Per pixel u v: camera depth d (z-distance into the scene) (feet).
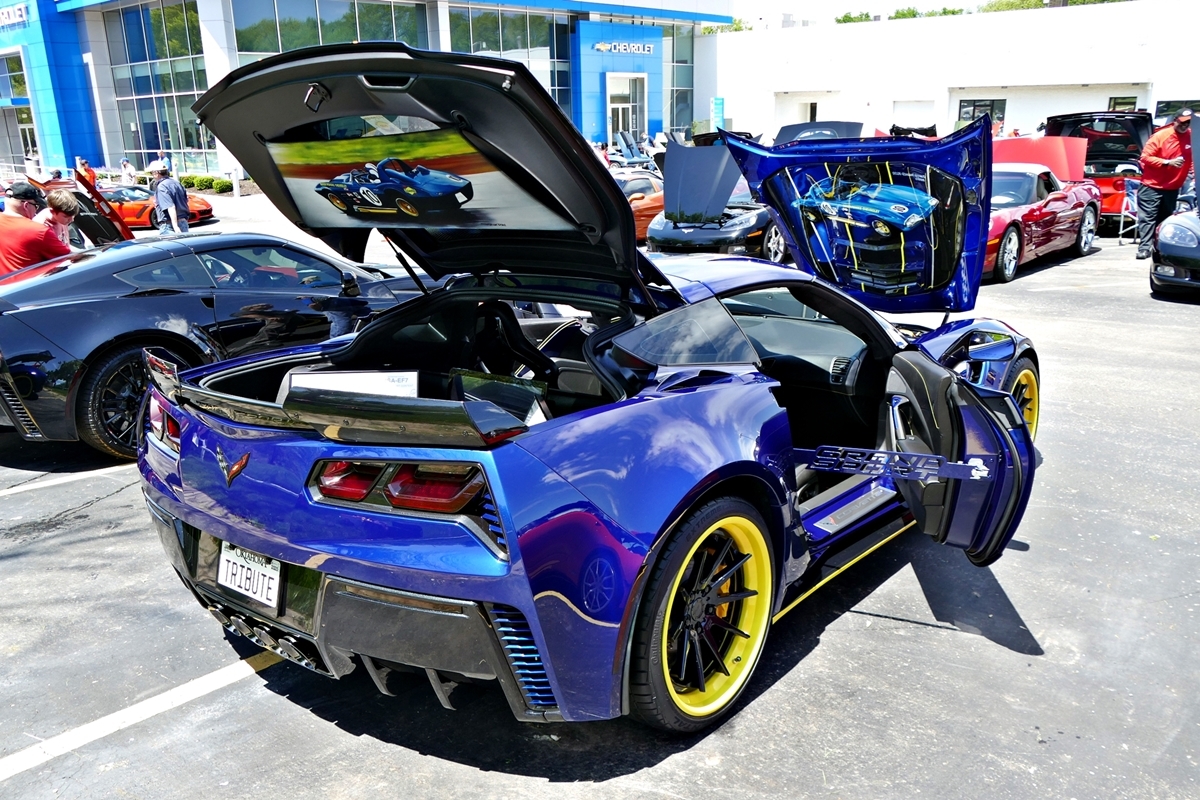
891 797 7.23
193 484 7.89
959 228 12.62
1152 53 88.38
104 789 7.51
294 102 7.85
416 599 6.56
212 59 91.56
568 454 6.85
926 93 107.76
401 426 6.56
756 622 8.64
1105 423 17.06
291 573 7.29
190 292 16.92
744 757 7.77
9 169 135.33
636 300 8.96
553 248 9.14
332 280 19.19
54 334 15.39
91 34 105.50
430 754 7.91
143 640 10.05
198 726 8.39
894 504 10.96
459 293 10.23
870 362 11.83
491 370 11.05
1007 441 9.14
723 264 10.64
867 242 13.65
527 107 6.83
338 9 99.40
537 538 6.48
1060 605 10.46
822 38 118.11
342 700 8.82
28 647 9.91
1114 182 46.37
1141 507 13.24
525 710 6.84
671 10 129.90
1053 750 7.82
